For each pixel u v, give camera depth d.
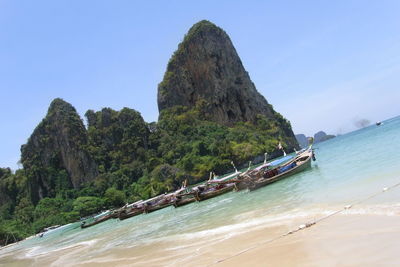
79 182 171.75
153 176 136.88
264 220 17.06
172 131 186.25
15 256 47.72
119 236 33.78
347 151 53.00
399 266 7.57
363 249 9.23
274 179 37.19
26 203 171.00
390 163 24.56
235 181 42.06
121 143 179.38
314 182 27.64
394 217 11.35
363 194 16.47
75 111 191.75
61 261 26.33
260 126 196.38
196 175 135.62
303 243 11.30
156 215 47.66
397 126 91.56
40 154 185.88
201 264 12.57
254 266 10.45
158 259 15.99
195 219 28.20
